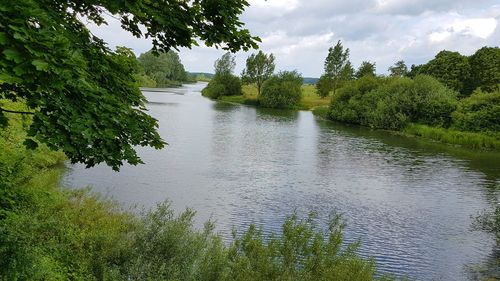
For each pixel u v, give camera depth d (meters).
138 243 10.62
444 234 20.00
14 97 5.54
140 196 22.69
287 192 26.11
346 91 77.19
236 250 9.88
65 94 4.90
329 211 22.77
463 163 38.34
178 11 6.75
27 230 8.90
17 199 10.02
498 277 15.70
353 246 10.30
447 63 92.62
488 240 19.34
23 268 7.30
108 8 5.84
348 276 8.88
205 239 11.11
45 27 4.20
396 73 133.50
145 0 6.09
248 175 29.89
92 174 25.66
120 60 6.73
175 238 10.50
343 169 33.91
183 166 31.12
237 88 124.25
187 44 6.96
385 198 25.80
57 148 4.73
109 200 18.84
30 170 16.48
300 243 9.62
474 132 53.25
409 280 15.16
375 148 45.59
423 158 40.41
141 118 6.38
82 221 14.42
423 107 61.19
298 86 104.25
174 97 111.06
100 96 5.25
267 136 50.94
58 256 9.89
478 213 23.25
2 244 7.22
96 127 4.92
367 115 66.25
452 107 58.47
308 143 47.16
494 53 88.00
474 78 90.25
